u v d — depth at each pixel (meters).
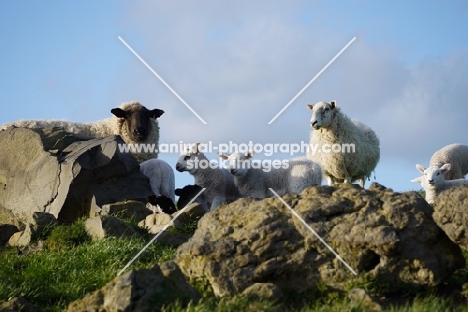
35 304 11.08
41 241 14.02
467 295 10.05
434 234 10.24
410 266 10.10
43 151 16.56
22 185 16.44
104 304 9.15
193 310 8.77
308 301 10.01
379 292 9.98
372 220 10.27
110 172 16.23
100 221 13.67
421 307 8.83
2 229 14.90
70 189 15.67
